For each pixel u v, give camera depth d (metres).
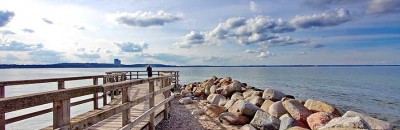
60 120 3.80
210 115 13.65
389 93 38.38
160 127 10.97
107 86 5.21
